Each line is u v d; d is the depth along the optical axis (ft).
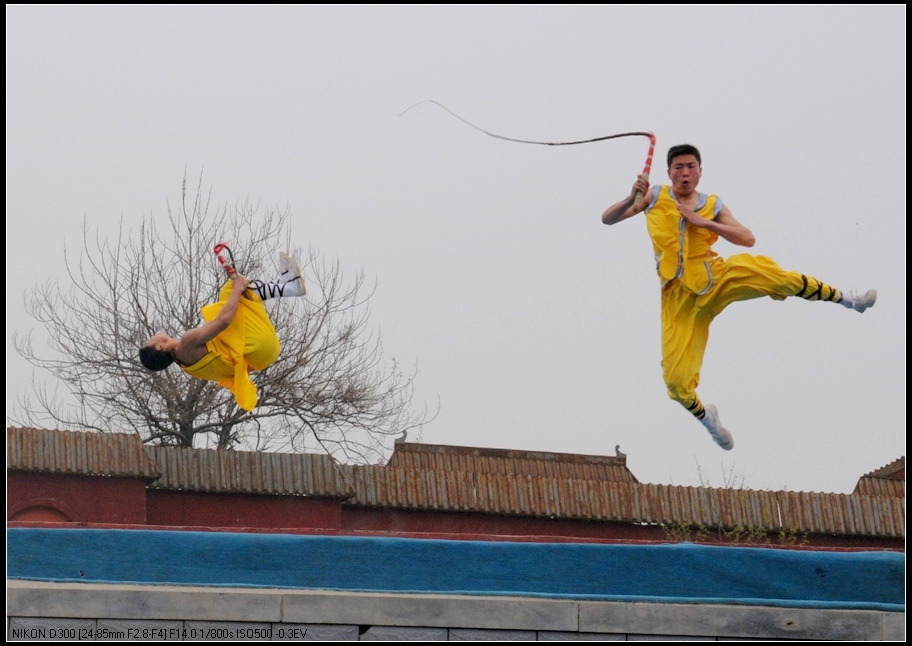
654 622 45.85
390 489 73.67
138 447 70.79
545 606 45.44
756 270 40.42
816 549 47.78
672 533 73.61
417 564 46.34
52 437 69.67
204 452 72.79
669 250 40.75
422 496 73.67
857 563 47.65
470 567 46.50
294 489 72.33
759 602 46.62
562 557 46.85
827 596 47.29
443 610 44.91
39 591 43.47
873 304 40.93
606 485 75.10
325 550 46.11
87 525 45.39
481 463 81.76
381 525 73.72
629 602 46.19
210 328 40.01
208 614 44.04
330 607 44.50
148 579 45.14
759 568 47.34
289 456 73.56
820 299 40.81
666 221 40.75
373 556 46.26
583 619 45.39
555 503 74.13
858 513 75.92
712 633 45.93
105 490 69.77
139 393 101.30
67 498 69.10
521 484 74.59
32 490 68.59
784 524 75.20
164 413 101.65
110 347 101.50
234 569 45.55
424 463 80.94
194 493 71.82
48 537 44.98
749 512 75.31
